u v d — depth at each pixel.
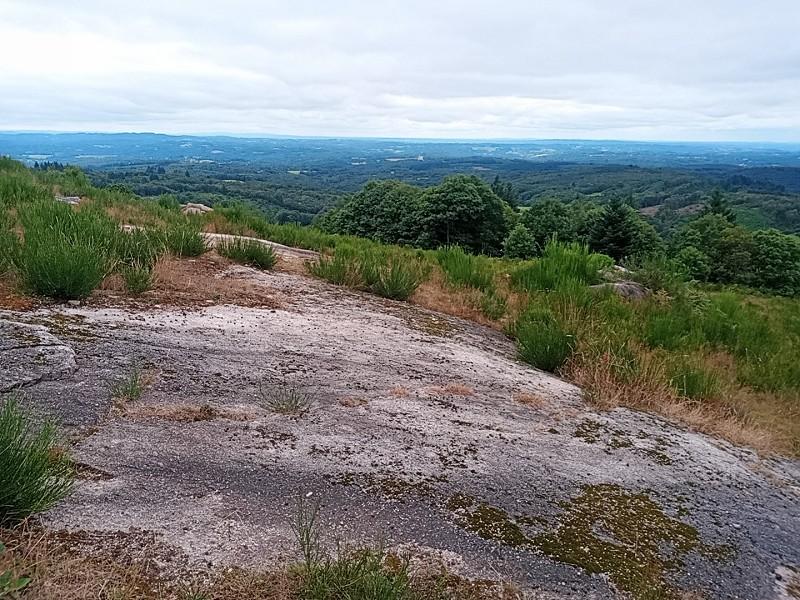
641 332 6.88
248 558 2.31
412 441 3.48
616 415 4.52
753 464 4.18
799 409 5.72
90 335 4.09
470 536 2.70
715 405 5.27
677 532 3.05
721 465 3.99
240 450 3.07
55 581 2.00
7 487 2.21
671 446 4.12
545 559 2.63
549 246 10.83
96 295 4.95
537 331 5.78
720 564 2.85
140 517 2.44
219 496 2.68
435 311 6.94
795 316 11.94
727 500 3.51
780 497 3.73
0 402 3.01
